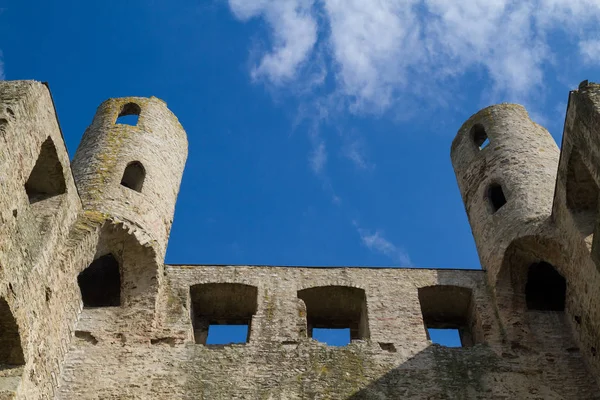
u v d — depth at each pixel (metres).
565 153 17.20
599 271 16.17
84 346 17.55
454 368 17.55
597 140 15.43
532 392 16.98
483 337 18.70
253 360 17.56
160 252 19.88
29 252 14.79
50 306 16.02
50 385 15.89
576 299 17.98
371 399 16.67
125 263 19.39
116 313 18.50
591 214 17.59
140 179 21.59
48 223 16.27
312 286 19.88
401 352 17.95
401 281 20.17
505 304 19.20
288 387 16.89
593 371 17.22
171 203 21.92
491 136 24.19
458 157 25.09
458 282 20.19
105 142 22.03
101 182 20.27
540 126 24.56
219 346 17.91
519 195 21.09
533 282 20.41
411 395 16.81
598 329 16.86
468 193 23.44
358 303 20.27
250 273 20.17
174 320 18.52
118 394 16.47
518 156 22.78
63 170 17.08
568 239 17.91
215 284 19.78
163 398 16.50
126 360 17.33
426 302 20.55
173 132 24.20
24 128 14.80
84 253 17.97
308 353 17.83
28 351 14.53
